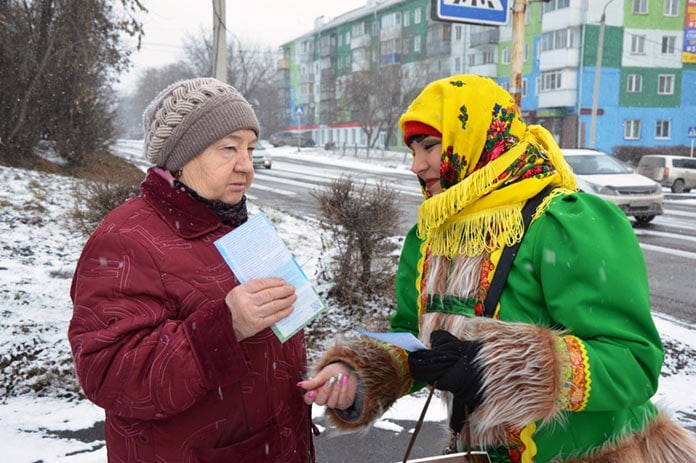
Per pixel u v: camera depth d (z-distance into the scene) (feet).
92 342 4.25
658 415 4.71
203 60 151.64
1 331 14.12
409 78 139.85
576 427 4.48
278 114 209.26
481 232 4.77
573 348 4.08
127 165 48.32
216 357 4.15
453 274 4.90
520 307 4.57
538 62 124.06
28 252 21.01
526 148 4.87
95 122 42.39
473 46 136.15
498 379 4.03
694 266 27.55
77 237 23.35
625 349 4.10
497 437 4.65
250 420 4.83
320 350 14.76
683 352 16.16
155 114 4.93
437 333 4.44
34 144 39.04
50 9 37.91
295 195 50.83
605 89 113.70
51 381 12.86
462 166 4.94
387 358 5.40
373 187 18.57
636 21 112.98
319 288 17.51
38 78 37.01
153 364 4.18
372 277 17.21
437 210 4.90
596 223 4.38
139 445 4.67
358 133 171.42
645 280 4.36
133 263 4.53
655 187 39.91
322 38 195.21
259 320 4.20
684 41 115.34
